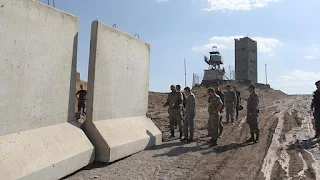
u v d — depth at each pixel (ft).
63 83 20.02
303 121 46.24
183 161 22.79
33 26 16.99
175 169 20.56
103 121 23.13
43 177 15.81
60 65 19.62
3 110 15.05
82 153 19.53
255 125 30.37
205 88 142.92
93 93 21.75
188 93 32.12
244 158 23.76
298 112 60.59
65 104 20.33
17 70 15.90
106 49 23.20
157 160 22.99
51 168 16.43
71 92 21.01
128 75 27.30
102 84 22.85
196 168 20.86
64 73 20.11
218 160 23.15
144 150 26.94
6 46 15.14
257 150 26.61
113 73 24.49
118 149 22.35
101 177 18.34
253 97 30.58
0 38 14.76
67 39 20.29
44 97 18.12
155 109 68.03
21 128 16.26
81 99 42.01
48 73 18.44
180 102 34.12
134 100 28.84
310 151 25.89
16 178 13.94
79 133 20.61
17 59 15.89
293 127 40.32
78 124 21.62
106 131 22.43
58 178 17.10
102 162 21.36
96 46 21.77
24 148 15.60
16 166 14.40
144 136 27.43
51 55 18.67
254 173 19.67
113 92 24.59
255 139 31.78
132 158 23.59
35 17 17.15
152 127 30.76
